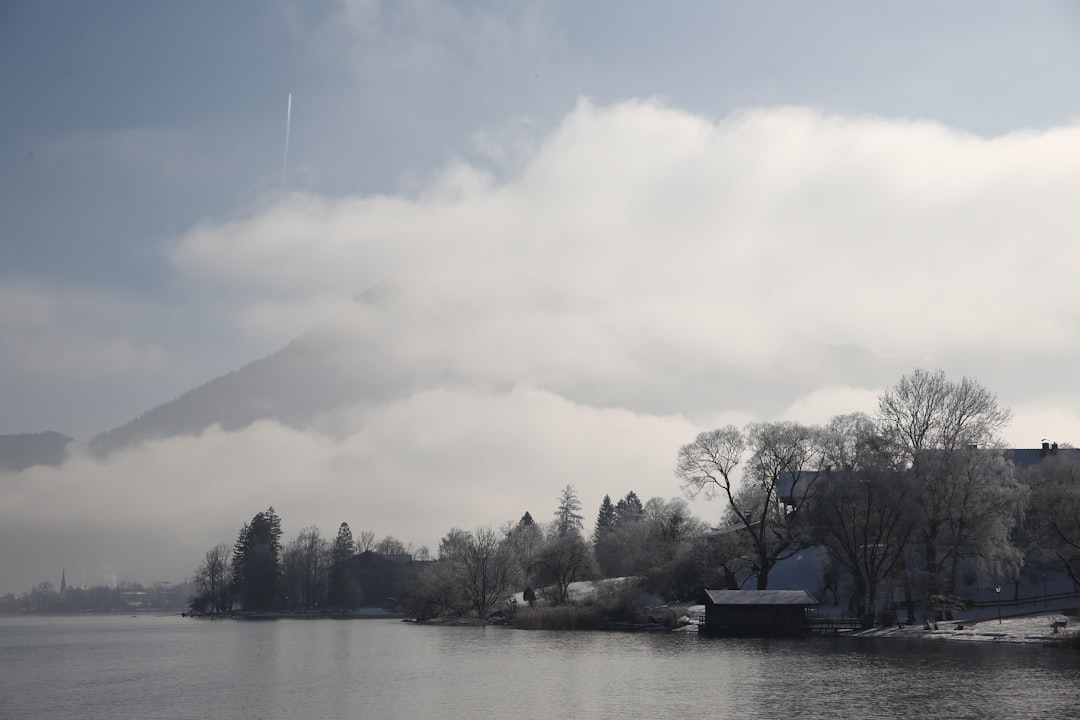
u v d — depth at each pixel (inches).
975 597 5556.1
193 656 5334.6
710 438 6082.7
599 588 7140.8
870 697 3056.1
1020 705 2864.2
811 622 5438.0
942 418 5022.1
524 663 4340.6
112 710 3122.5
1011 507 4869.6
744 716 2815.0
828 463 5570.9
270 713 3011.8
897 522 4862.2
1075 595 5260.8
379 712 3004.4
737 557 6446.9
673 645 5039.4
